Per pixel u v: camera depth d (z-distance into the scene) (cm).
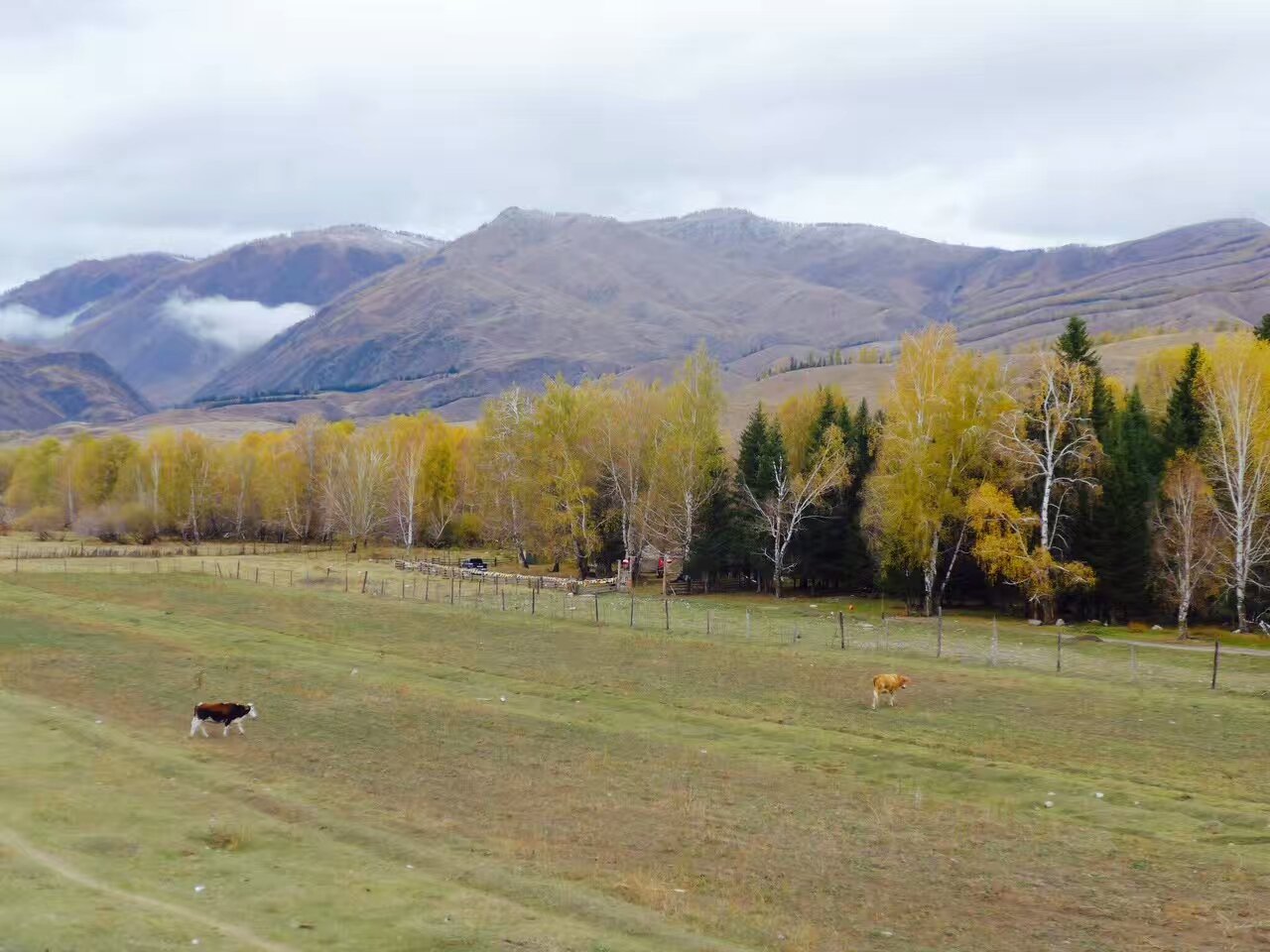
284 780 3203
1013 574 6975
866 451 8906
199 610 6944
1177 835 2814
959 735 3859
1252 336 6862
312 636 6059
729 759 3541
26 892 2116
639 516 9475
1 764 3166
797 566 8862
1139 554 6888
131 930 1961
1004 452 7269
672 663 5256
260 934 2016
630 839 2758
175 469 13962
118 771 3194
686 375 9550
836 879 2505
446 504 13300
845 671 5047
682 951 2061
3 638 5484
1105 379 9281
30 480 16025
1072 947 2152
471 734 3825
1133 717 4125
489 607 7338
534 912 2230
